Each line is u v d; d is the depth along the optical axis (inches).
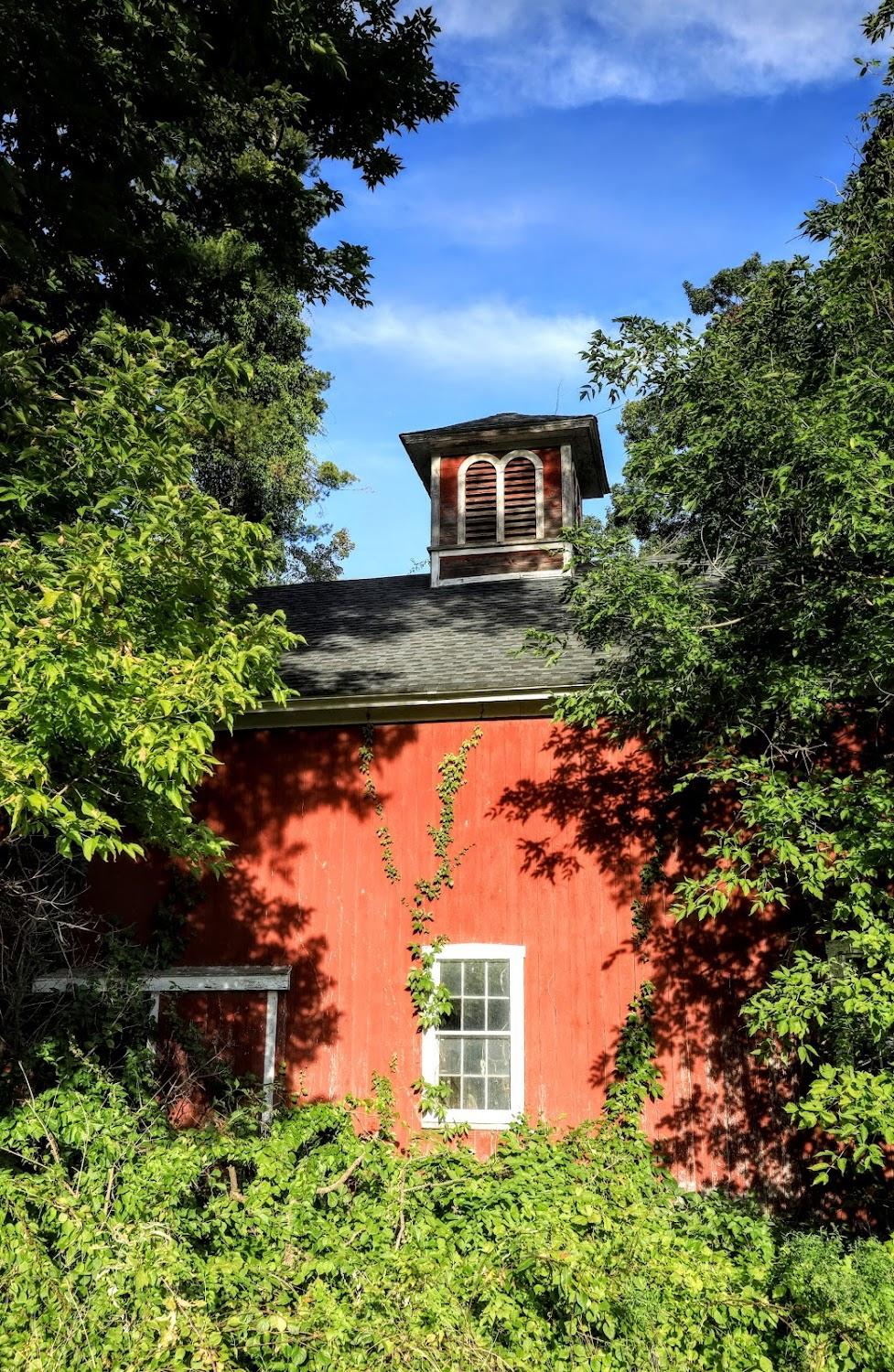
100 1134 330.3
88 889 529.0
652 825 478.9
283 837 522.9
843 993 309.0
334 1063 489.1
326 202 601.0
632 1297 261.3
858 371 353.4
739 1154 435.2
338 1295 260.8
